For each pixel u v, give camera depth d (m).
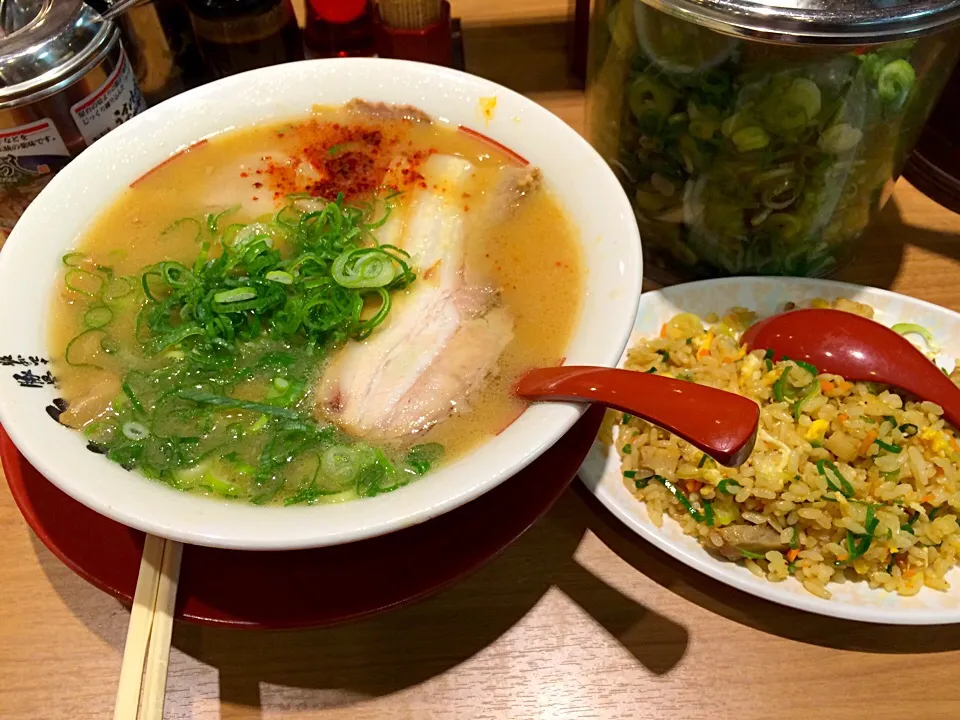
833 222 0.35
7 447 0.29
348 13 0.44
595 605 0.30
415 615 0.30
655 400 0.23
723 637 0.29
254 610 0.26
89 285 0.31
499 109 0.35
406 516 0.22
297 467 0.26
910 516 0.30
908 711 0.27
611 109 0.36
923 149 0.41
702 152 0.33
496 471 0.23
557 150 0.33
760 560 0.30
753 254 0.37
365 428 0.27
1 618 0.29
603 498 0.30
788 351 0.34
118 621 0.29
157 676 0.25
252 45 0.44
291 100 0.36
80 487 0.23
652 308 0.37
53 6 0.34
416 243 0.32
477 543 0.27
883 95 0.30
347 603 0.26
